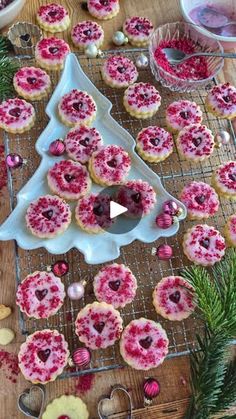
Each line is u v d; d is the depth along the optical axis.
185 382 0.37
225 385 0.32
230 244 0.41
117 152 0.41
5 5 0.43
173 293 0.38
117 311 0.37
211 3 0.48
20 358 0.35
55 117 0.42
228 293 0.32
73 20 0.48
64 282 0.38
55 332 0.36
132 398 0.36
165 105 0.46
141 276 0.39
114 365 0.36
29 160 0.42
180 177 0.43
